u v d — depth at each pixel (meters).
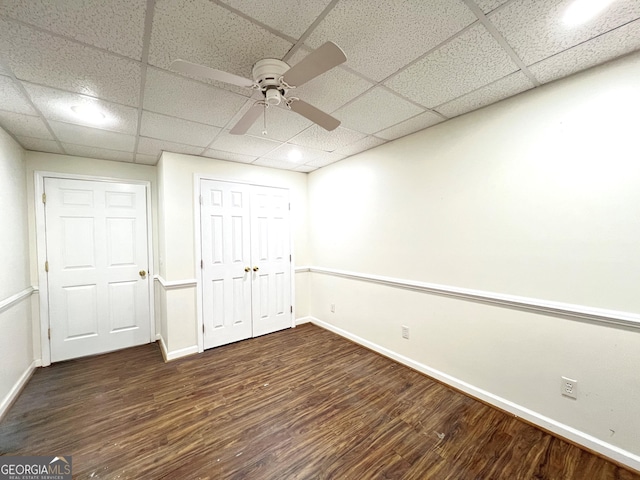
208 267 3.07
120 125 2.14
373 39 1.28
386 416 1.90
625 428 1.46
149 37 1.22
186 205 2.95
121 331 3.14
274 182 3.60
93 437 1.72
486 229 1.99
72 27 1.14
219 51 1.34
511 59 1.45
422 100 1.87
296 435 1.73
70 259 2.86
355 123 2.23
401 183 2.58
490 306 1.98
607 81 1.48
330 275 3.55
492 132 1.94
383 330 2.83
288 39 1.27
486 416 1.88
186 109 1.91
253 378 2.42
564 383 1.65
